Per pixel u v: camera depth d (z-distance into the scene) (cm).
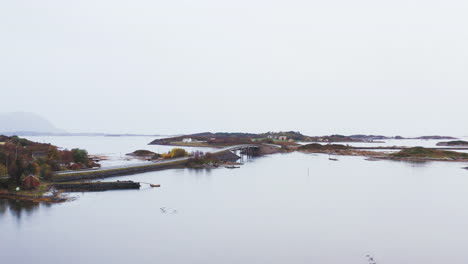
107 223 5278
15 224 5147
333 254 4119
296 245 4416
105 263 3797
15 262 3812
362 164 15438
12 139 16775
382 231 5047
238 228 5122
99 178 9688
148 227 5112
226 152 18038
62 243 4397
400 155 19338
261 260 3912
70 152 11706
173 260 3888
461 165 14962
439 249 4316
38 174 8062
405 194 7956
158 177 10294
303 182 9681
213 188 8444
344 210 6306
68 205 6375
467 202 7075
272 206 6569
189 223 5347
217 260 3900
